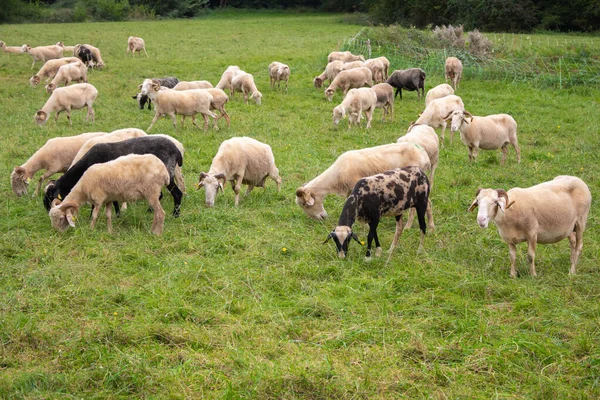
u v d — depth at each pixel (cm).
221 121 1831
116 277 807
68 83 2275
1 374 592
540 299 751
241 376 592
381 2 5738
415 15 5419
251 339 662
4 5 5497
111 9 6088
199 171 1327
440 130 1775
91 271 819
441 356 633
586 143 1590
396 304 740
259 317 709
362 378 591
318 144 1576
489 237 950
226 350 639
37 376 586
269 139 1606
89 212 1052
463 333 675
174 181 1091
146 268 843
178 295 753
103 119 1830
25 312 716
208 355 632
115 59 3122
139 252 888
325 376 592
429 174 1170
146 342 653
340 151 1504
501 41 3431
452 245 918
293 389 571
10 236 934
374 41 3134
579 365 612
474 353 633
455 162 1426
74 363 618
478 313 715
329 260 873
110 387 582
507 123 1388
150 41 3972
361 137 1648
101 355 624
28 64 2938
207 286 780
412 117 1983
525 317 708
